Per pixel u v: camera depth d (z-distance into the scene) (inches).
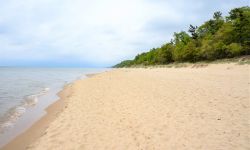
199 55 1897.1
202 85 609.9
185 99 442.3
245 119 299.0
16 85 1094.4
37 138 301.1
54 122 357.7
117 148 241.6
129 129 296.5
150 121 321.7
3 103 580.4
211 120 305.1
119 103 458.9
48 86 1062.4
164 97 479.2
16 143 292.5
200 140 244.4
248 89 493.7
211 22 2303.2
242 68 1019.9
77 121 353.7
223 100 406.6
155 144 244.1
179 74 1107.9
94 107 442.6
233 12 1784.0
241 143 230.1
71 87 900.6
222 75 858.8
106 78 1189.7
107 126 316.5
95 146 251.4
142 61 3927.2
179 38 2802.7
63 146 258.7
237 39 1667.1
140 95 527.5
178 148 229.9
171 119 322.7
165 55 2647.6
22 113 466.3
